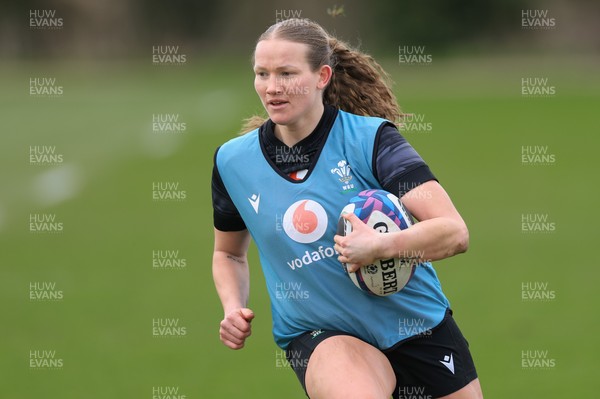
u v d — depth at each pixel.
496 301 30.08
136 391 21.95
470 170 61.50
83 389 22.14
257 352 25.56
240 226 15.74
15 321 28.45
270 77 14.12
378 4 195.88
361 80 15.90
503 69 164.50
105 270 35.22
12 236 42.25
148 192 54.62
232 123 93.00
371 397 13.23
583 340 25.81
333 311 14.54
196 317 28.80
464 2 194.00
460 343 15.31
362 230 13.27
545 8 197.12
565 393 21.47
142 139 82.81
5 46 199.38
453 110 102.62
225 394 21.69
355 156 14.37
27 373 23.50
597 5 197.25
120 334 27.09
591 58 180.25
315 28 14.48
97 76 164.50
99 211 48.50
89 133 86.94
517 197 50.97
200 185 57.06
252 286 32.72
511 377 22.73
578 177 58.03
